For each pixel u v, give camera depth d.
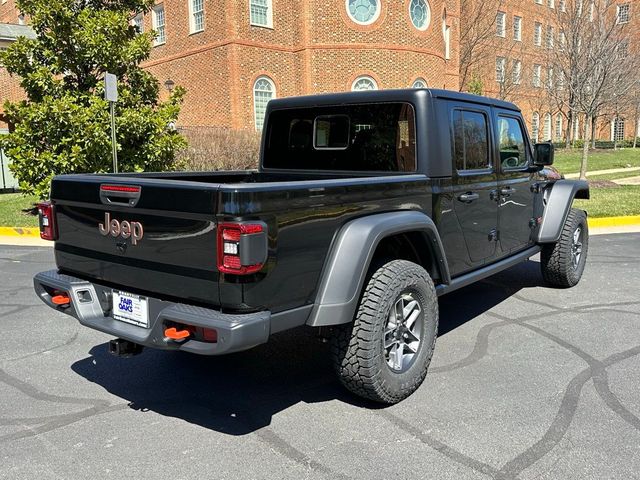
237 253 2.67
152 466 2.86
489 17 30.73
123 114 10.37
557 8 19.59
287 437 3.14
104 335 4.84
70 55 10.74
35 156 10.46
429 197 3.86
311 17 21.23
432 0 22.55
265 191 2.76
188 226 2.84
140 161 10.76
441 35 23.55
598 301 5.61
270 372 4.04
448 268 4.02
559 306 5.46
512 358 4.18
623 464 2.82
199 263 2.83
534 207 5.45
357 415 3.38
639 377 3.82
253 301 2.78
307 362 4.22
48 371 4.07
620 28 15.16
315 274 3.09
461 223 4.23
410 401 3.53
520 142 5.21
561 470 2.78
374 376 3.29
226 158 16.22
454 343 4.50
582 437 3.07
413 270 3.50
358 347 3.26
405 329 3.55
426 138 3.90
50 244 9.10
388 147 4.15
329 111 4.53
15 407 3.51
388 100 4.08
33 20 10.49
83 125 10.17
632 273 6.68
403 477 2.74
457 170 4.18
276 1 21.23
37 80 10.41
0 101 20.39
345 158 4.47
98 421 3.33
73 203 3.45
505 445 3.01
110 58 10.73
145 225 3.04
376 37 21.44
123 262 3.23
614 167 23.08
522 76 34.22
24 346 4.57
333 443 3.06
